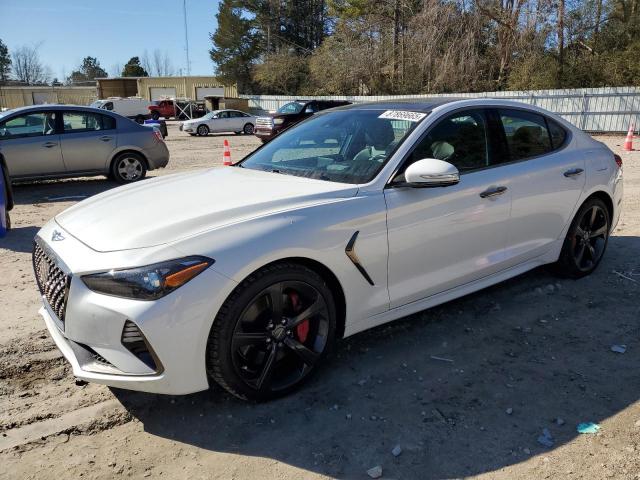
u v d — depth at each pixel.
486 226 3.79
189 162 14.70
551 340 3.71
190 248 2.63
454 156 3.69
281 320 2.91
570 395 3.06
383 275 3.30
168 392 2.63
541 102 24.58
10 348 3.62
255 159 4.16
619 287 4.61
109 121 10.35
